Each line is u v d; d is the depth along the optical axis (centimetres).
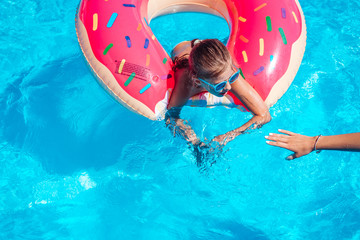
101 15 284
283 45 279
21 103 334
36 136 318
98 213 292
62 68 355
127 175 302
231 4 306
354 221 286
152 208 293
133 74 270
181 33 379
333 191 296
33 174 303
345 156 307
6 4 395
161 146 308
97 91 339
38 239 283
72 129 321
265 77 273
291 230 286
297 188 297
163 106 277
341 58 356
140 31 281
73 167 305
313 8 396
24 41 374
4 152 311
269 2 290
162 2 327
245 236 283
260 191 296
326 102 329
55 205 295
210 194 296
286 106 323
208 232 285
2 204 292
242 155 302
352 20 385
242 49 280
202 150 273
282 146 254
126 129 317
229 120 311
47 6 395
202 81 248
